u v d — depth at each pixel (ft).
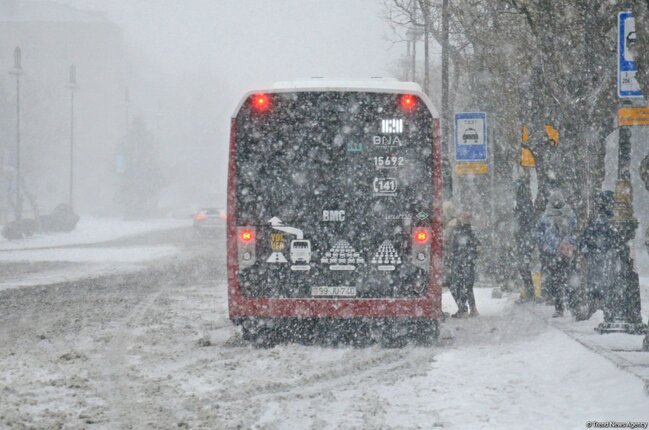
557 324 117.70
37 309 146.30
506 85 193.47
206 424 64.44
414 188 108.78
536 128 153.79
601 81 127.85
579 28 137.90
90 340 111.24
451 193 141.49
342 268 108.78
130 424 64.59
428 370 89.40
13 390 77.82
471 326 128.36
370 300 108.17
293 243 108.88
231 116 109.91
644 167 90.58
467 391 77.20
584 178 128.06
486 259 212.23
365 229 108.68
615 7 127.34
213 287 190.70
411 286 108.68
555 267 127.75
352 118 109.09
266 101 109.70
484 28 193.77
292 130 109.60
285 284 109.09
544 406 70.44
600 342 97.81
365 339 113.29
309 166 109.29
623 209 106.11
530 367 88.48
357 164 109.09
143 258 289.94
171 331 120.78
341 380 85.10
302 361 96.68
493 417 66.49
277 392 78.69
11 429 62.54
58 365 91.81
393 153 109.09
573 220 128.57
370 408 70.18
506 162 192.85
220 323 129.80
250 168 109.70
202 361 96.07
